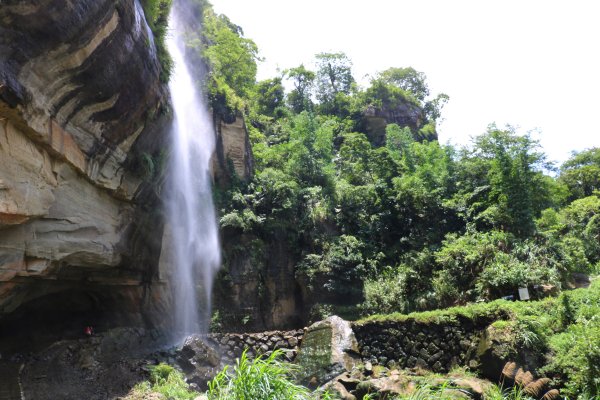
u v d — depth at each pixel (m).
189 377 10.69
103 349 11.68
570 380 7.63
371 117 38.44
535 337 8.65
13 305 9.16
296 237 20.12
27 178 7.01
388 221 20.62
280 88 38.34
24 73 6.45
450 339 10.68
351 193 22.12
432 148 26.55
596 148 35.50
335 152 31.52
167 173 14.11
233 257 18.59
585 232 20.75
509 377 8.41
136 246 12.32
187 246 16.50
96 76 7.99
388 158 24.45
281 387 4.54
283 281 19.23
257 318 18.05
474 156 22.17
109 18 7.71
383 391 8.64
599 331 7.62
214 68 23.20
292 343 12.55
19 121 6.51
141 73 9.58
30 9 6.01
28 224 7.61
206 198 18.25
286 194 20.59
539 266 13.60
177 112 15.84
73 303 12.60
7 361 10.04
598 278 13.54
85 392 9.34
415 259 17.08
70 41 6.94
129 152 10.59
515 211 17.33
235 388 4.48
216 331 16.58
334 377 10.20
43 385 9.23
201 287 17.03
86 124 8.55
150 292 14.20
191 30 21.81
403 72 48.41
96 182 9.50
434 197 20.55
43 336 11.77
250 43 30.94
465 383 8.45
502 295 12.82
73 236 9.00
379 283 17.08
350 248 19.22
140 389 9.45
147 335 13.70
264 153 24.86
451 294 14.70
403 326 11.51
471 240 16.22
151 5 11.05
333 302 18.19
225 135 21.05
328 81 43.78
